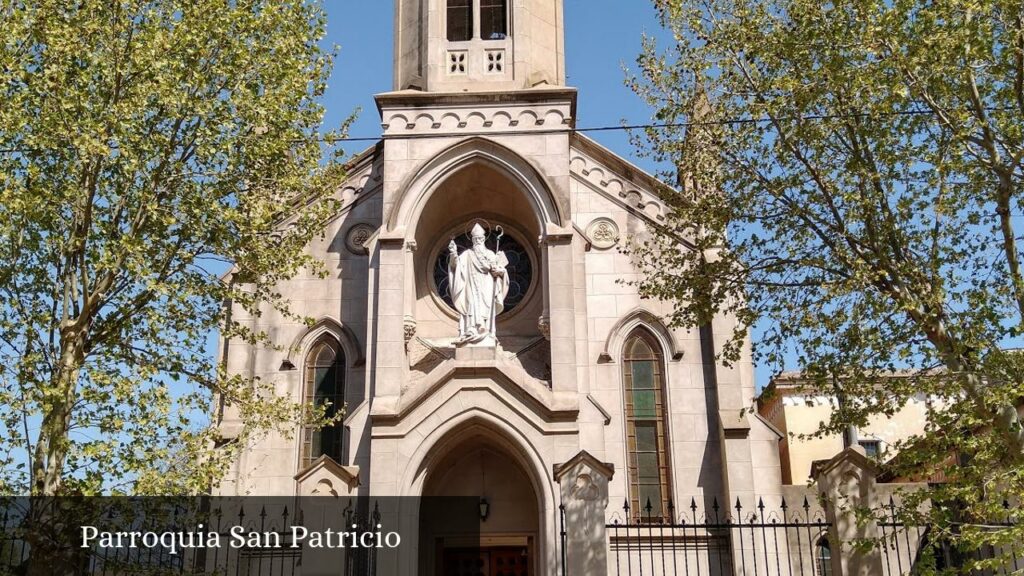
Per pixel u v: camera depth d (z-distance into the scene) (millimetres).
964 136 17688
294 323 28906
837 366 19672
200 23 19906
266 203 20828
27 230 19141
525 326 29391
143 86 18969
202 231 20062
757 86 20906
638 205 29562
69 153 19188
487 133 28734
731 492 26031
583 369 26562
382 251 27641
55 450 18250
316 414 21766
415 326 27703
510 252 30406
